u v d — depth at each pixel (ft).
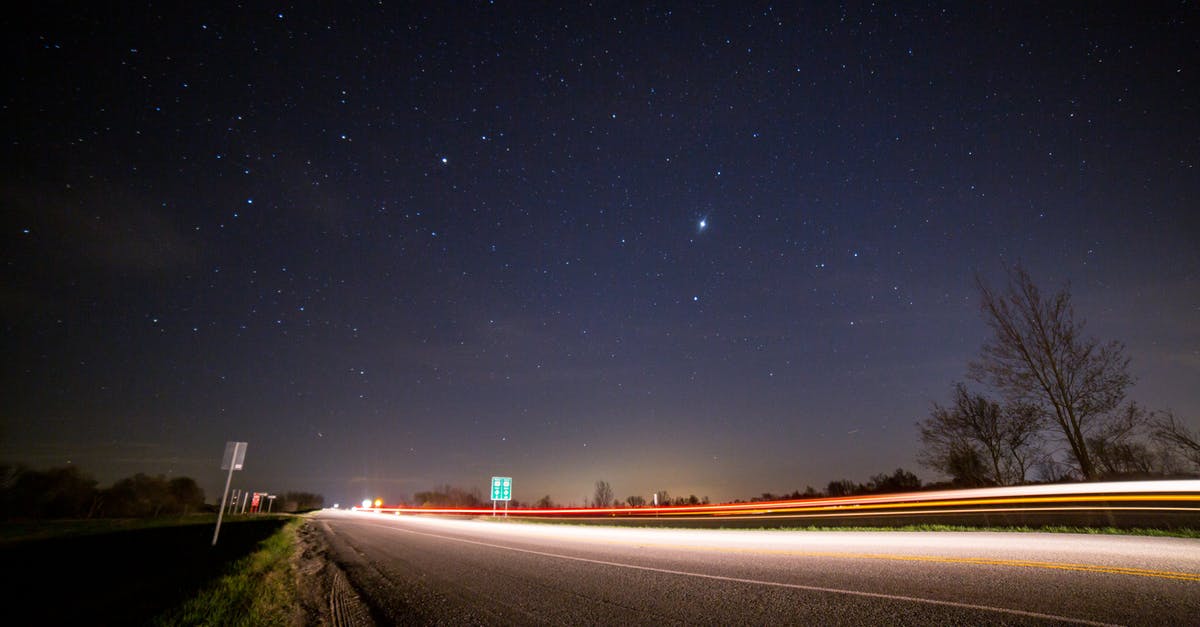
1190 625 15.85
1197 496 40.83
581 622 20.85
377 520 163.22
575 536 66.39
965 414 91.45
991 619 17.49
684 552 41.42
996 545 35.47
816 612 19.89
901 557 31.71
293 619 23.86
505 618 22.29
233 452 48.52
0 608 22.50
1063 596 19.72
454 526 109.91
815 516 74.90
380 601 27.81
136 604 22.50
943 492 63.05
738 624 19.08
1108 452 74.38
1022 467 85.92
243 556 40.68
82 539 59.16
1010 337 79.00
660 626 19.60
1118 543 33.58
